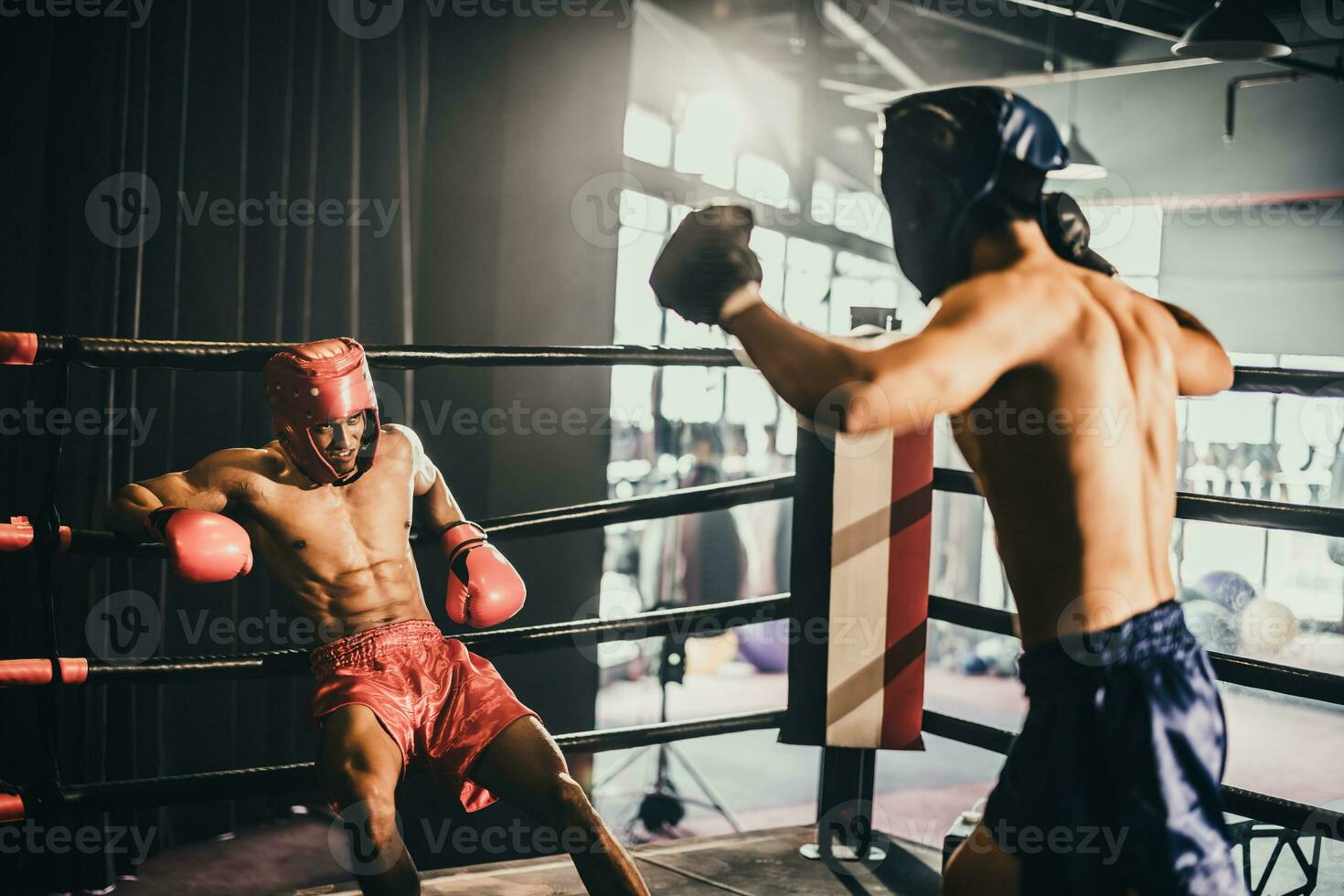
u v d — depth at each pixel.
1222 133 7.57
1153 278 9.05
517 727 1.79
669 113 6.70
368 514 1.90
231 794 1.88
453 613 1.92
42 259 3.11
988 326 1.11
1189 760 1.15
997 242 1.22
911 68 7.85
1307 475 8.55
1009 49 7.83
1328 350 8.48
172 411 3.42
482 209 4.09
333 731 1.72
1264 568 8.47
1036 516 1.17
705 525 7.57
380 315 4.02
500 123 4.05
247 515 1.85
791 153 7.95
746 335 1.09
